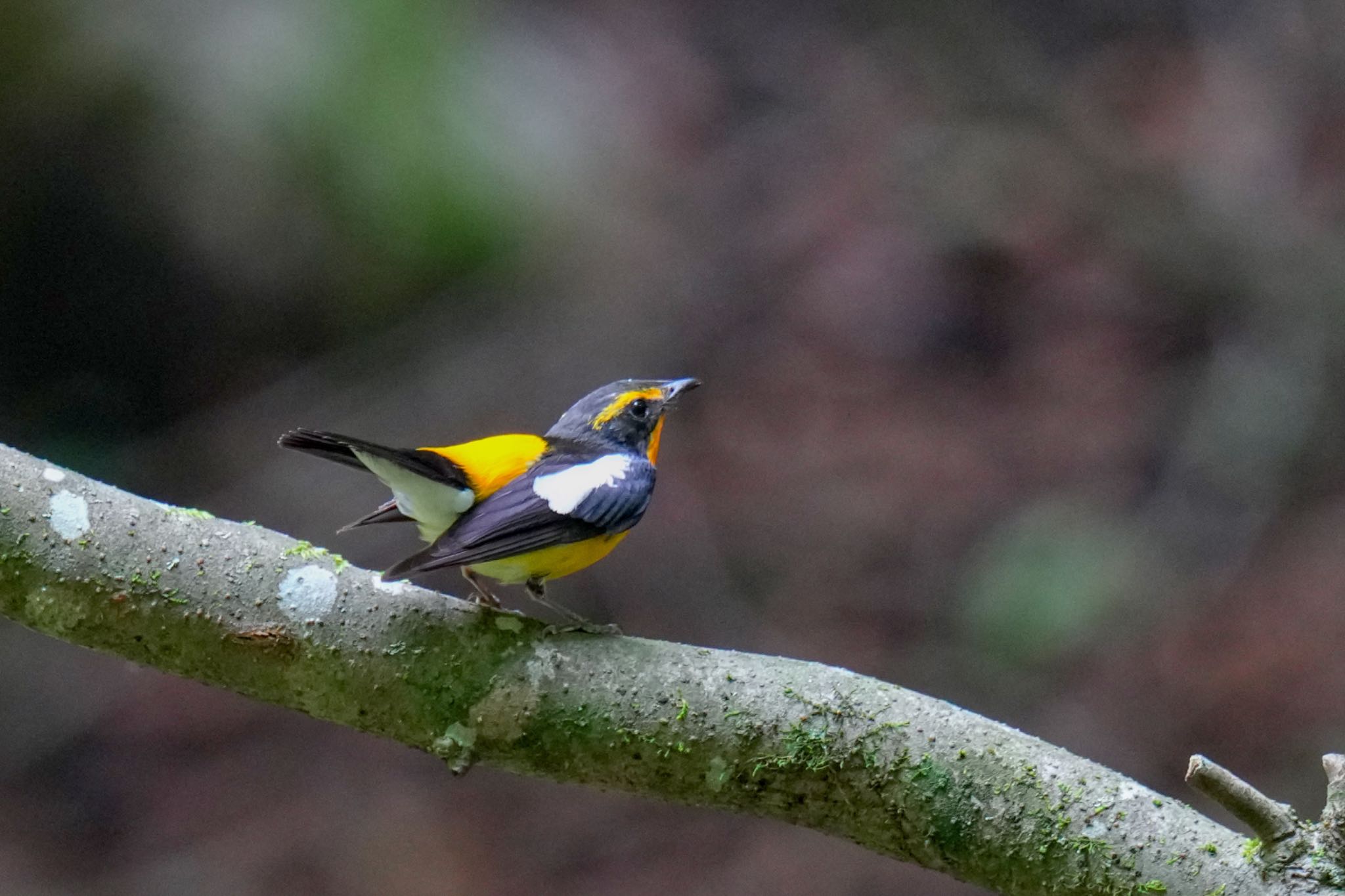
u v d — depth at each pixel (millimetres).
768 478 15781
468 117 11594
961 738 4223
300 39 10906
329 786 12328
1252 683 13109
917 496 15320
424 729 4488
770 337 17297
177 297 12578
